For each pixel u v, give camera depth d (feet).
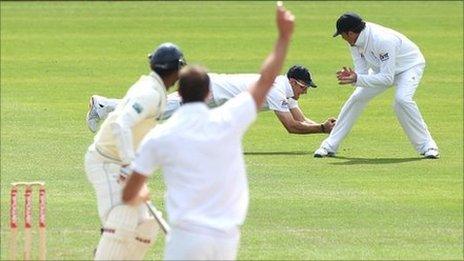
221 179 84.28
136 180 85.46
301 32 322.96
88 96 228.22
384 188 151.43
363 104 171.73
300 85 172.24
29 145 179.93
